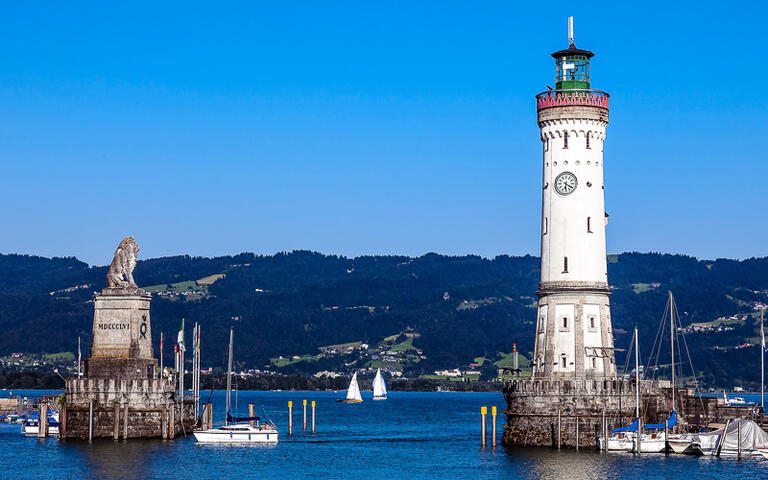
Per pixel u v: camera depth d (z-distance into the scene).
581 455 191.62
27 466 186.12
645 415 198.12
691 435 193.62
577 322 199.50
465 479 173.88
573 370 198.75
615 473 175.50
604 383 194.75
